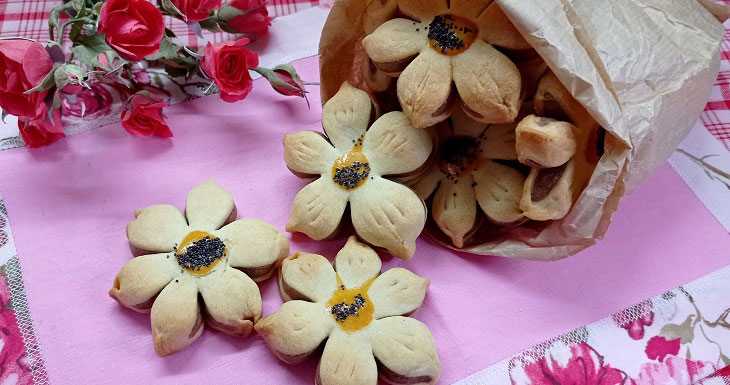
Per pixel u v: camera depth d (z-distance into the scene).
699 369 0.33
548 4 0.30
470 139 0.36
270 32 0.43
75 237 0.35
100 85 0.40
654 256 0.36
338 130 0.36
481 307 0.34
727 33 0.44
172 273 0.33
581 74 0.29
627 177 0.31
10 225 0.35
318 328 0.31
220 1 0.37
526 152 0.31
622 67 0.31
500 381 0.32
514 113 0.31
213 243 0.33
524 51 0.32
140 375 0.32
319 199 0.34
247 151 0.39
